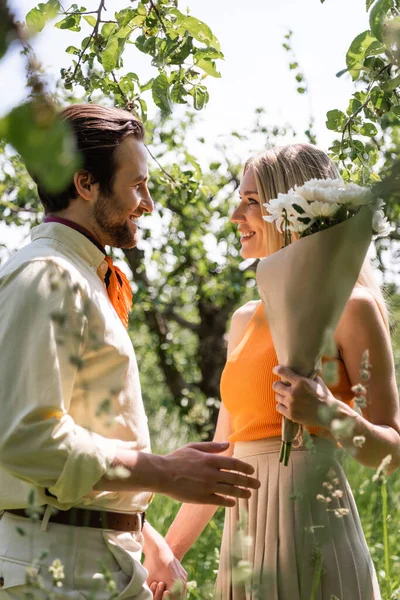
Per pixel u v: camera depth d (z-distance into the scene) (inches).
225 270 259.3
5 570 69.4
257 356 86.0
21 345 68.1
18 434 65.8
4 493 71.0
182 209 240.8
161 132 225.3
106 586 67.1
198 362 288.5
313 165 90.7
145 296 253.0
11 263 73.5
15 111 28.1
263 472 83.3
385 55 83.7
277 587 79.4
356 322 81.5
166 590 86.1
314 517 77.9
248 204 93.6
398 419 81.8
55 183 28.3
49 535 69.7
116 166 80.4
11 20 31.6
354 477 169.0
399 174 62.9
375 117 91.4
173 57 96.0
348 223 71.5
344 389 83.3
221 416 95.8
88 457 66.3
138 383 77.0
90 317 72.1
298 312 73.5
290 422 77.7
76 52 102.5
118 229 82.4
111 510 72.7
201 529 94.5
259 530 81.8
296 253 73.0
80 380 71.8
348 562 78.4
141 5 97.4
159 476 69.6
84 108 81.9
